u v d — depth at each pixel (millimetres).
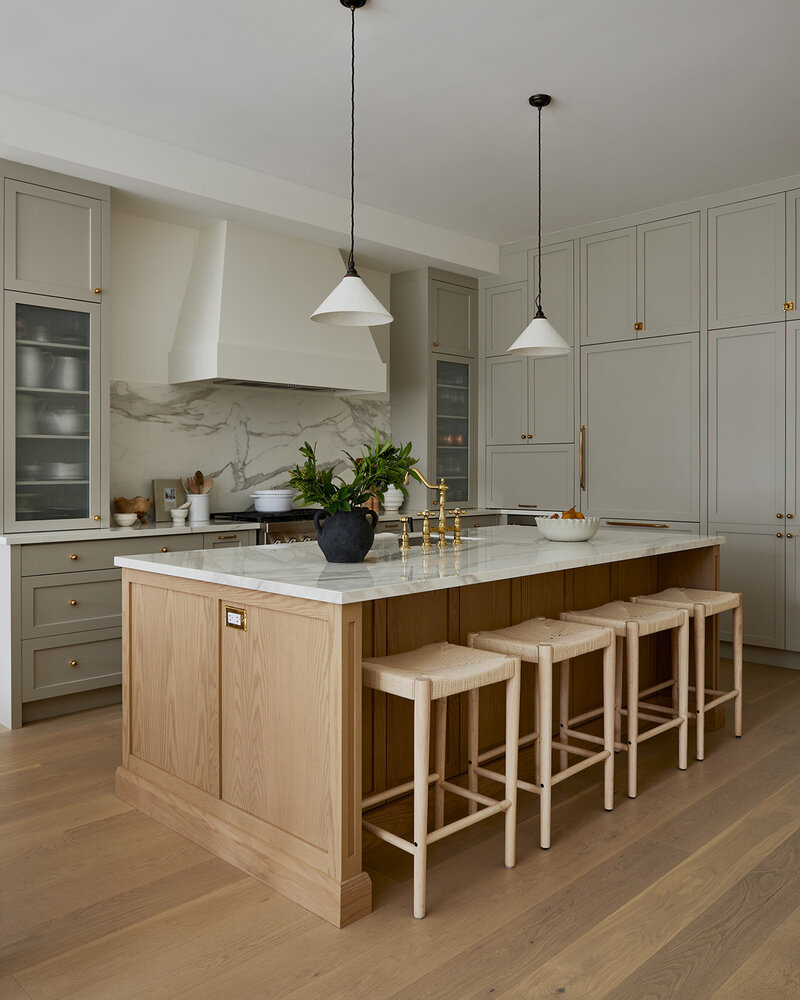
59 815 2590
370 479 2549
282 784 2141
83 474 3781
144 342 4484
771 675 4371
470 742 2512
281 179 4324
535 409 5566
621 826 2500
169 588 2535
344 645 1959
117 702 3893
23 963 1805
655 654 3838
